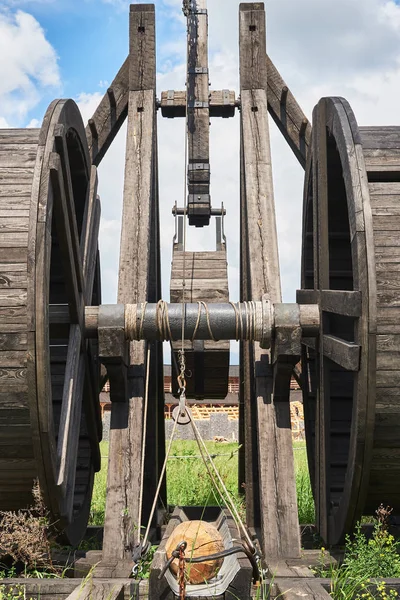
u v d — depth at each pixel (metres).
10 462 5.29
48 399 5.11
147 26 8.62
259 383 6.42
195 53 9.10
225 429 24.55
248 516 7.08
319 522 6.63
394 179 5.60
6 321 5.08
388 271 5.14
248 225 7.52
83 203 7.84
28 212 5.28
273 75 8.79
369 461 5.31
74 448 5.96
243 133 8.19
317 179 6.88
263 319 6.11
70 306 6.00
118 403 6.31
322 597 4.09
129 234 7.43
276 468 5.98
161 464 8.81
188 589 3.91
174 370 8.47
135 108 8.35
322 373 6.34
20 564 5.49
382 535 5.31
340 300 5.52
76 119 6.56
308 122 8.59
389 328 5.08
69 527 6.12
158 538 7.54
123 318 6.11
